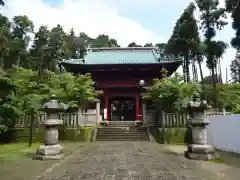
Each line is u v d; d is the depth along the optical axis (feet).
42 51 161.68
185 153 40.47
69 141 66.95
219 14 117.91
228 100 78.23
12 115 54.80
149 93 73.56
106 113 104.99
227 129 44.83
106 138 70.49
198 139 38.09
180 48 129.59
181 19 126.93
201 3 120.67
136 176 25.64
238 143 40.88
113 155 41.57
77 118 69.00
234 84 83.97
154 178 24.76
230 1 105.50
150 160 36.32
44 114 66.33
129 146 55.93
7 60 126.21
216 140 49.62
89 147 53.98
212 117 51.67
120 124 90.79
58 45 172.04
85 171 28.22
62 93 65.41
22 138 65.05
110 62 107.65
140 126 80.69
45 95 57.72
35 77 63.93
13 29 171.53
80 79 72.54
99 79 110.52
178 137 62.18
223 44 117.39
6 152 44.37
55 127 39.60
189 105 39.55
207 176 25.70
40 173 27.14
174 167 30.76
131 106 135.64
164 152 45.57
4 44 101.30
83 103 71.82
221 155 40.16
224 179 24.40
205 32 120.78
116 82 108.99
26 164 32.91
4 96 50.42
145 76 110.11
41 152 37.58
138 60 111.04
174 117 65.72
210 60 121.60
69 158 38.22
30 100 54.03
